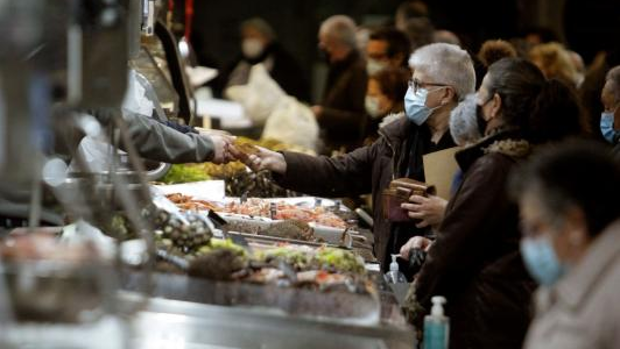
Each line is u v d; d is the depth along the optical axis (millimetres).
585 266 3785
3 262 3990
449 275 5750
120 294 4516
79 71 4379
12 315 3887
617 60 9586
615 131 7375
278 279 5215
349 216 8508
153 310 4848
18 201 5688
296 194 9328
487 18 16031
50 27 4340
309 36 20719
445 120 7332
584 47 14445
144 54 9070
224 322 4863
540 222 3854
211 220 6957
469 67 7301
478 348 5723
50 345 3941
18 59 4281
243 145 7480
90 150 5926
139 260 5066
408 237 7375
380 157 7676
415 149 7469
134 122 6609
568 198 3795
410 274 7309
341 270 5625
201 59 15188
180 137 6855
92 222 5387
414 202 6930
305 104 14562
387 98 10180
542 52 11430
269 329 4859
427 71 7262
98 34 4391
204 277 5082
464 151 5781
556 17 16312
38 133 4332
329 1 20766
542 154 3918
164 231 5480
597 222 3797
